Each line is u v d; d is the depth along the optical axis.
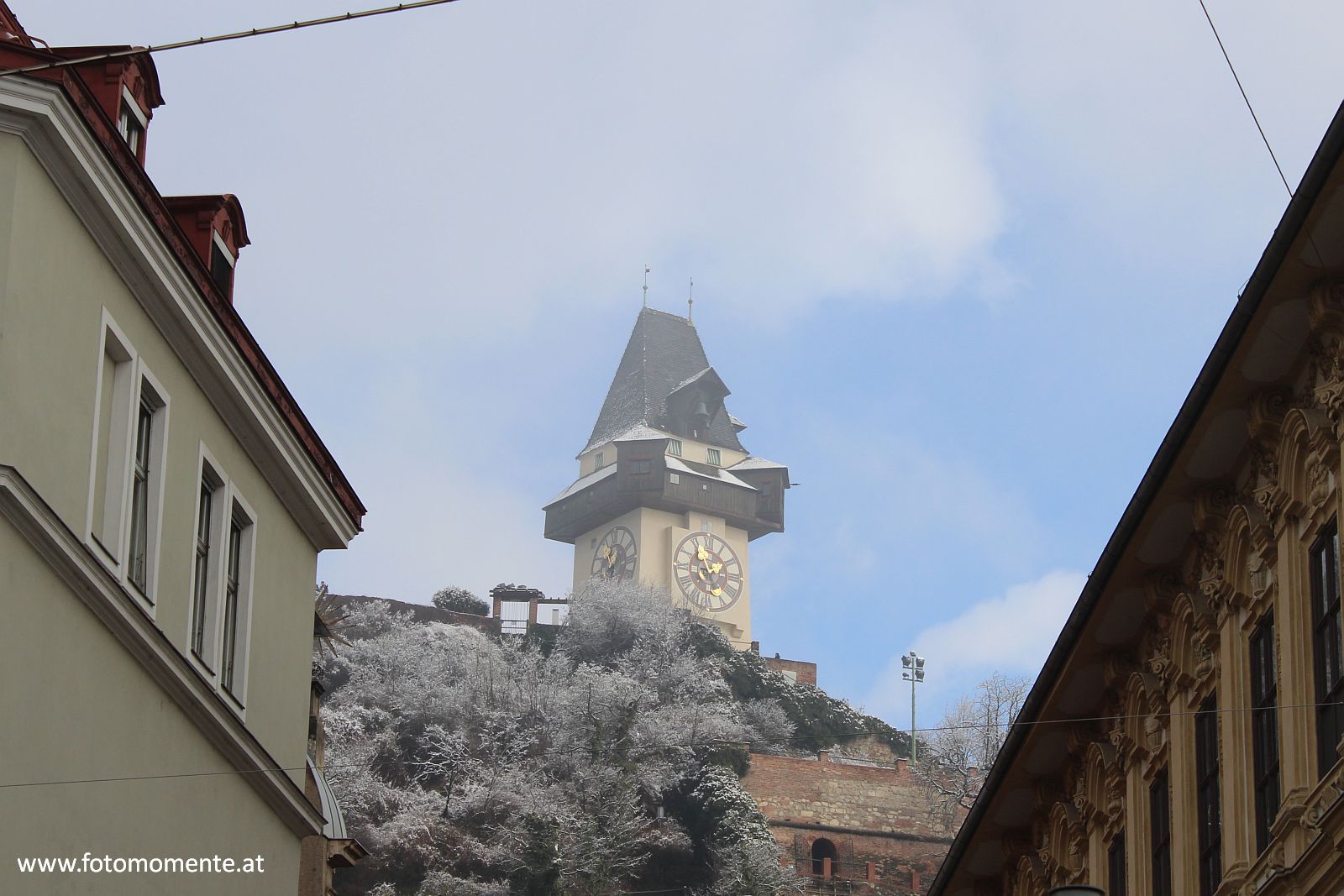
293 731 24.05
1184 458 22.02
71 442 17.41
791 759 133.38
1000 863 31.89
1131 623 25.08
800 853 130.38
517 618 163.00
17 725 16.06
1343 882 18.20
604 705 134.38
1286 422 20.42
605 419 184.25
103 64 20.20
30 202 16.84
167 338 20.17
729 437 181.38
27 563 16.31
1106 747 26.73
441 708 135.25
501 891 115.38
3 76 16.59
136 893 18.48
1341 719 18.92
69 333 17.52
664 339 189.00
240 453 22.64
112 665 18.08
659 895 122.50
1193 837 23.11
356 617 147.50
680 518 171.75
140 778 18.70
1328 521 19.56
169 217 19.56
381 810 122.38
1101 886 26.84
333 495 25.20
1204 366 20.69
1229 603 22.17
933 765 134.62
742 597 171.25
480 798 126.12
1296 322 19.75
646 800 128.00
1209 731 23.03
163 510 19.84
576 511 174.75
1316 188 17.83
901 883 130.38
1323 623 19.61
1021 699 133.00
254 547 22.97
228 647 22.25
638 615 155.88
